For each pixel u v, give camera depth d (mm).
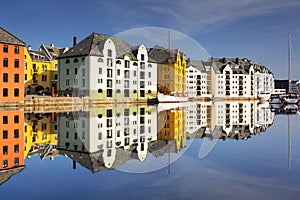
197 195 4789
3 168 6820
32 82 56875
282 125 17297
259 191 4984
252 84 101438
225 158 7648
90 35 51031
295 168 6594
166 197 4695
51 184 5465
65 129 14547
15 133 13180
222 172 6215
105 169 6527
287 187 5211
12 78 34812
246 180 5637
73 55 48312
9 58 34656
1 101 33969
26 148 9570
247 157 7785
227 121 19766
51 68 59938
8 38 34844
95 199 4617
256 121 20062
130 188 5156
